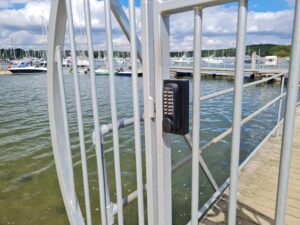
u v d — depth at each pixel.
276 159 2.75
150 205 0.99
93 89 0.98
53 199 3.65
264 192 2.08
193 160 0.82
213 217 1.74
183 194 3.14
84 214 2.91
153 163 0.95
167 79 0.85
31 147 5.97
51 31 1.05
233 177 0.73
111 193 3.35
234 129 0.70
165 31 0.85
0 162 5.09
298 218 1.76
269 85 17.42
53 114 1.20
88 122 7.20
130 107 9.07
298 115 4.87
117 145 0.98
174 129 0.84
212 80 21.83
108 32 0.89
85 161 1.12
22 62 46.66
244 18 0.63
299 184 2.22
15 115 9.69
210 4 0.69
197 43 0.74
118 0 0.94
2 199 3.66
